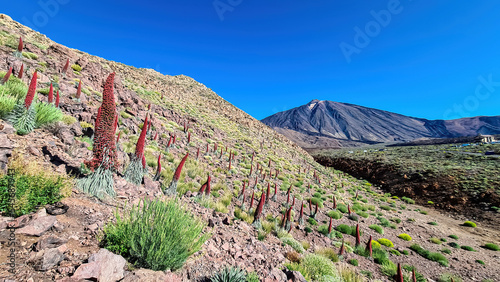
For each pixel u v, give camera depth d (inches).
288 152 2194.9
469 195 1369.3
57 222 133.1
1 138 167.6
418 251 618.2
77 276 94.7
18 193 133.1
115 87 823.7
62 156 254.7
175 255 135.5
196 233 154.6
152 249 124.7
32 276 90.1
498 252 713.6
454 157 2541.8
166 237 134.3
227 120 2101.4
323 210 826.2
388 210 1181.1
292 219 590.6
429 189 1630.2
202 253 173.9
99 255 107.0
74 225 140.8
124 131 608.1
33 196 141.9
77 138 369.7
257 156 1386.6
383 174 2272.4
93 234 138.2
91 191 200.5
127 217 145.1
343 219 785.6
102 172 213.6
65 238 123.6
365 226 778.8
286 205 682.8
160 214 148.7
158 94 1584.6
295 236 482.9
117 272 108.2
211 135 1309.1
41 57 688.4
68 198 172.9
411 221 996.6
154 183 318.3
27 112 273.6
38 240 113.8
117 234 132.3
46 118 309.4
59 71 675.4
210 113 2022.6
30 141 248.7
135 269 121.3
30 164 170.2
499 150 2652.6
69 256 110.3
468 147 3462.1
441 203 1401.3
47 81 537.6
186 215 165.6
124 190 245.4
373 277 389.7
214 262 174.1
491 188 1355.8
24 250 103.0
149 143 661.9
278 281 179.9
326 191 1201.4
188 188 451.5
